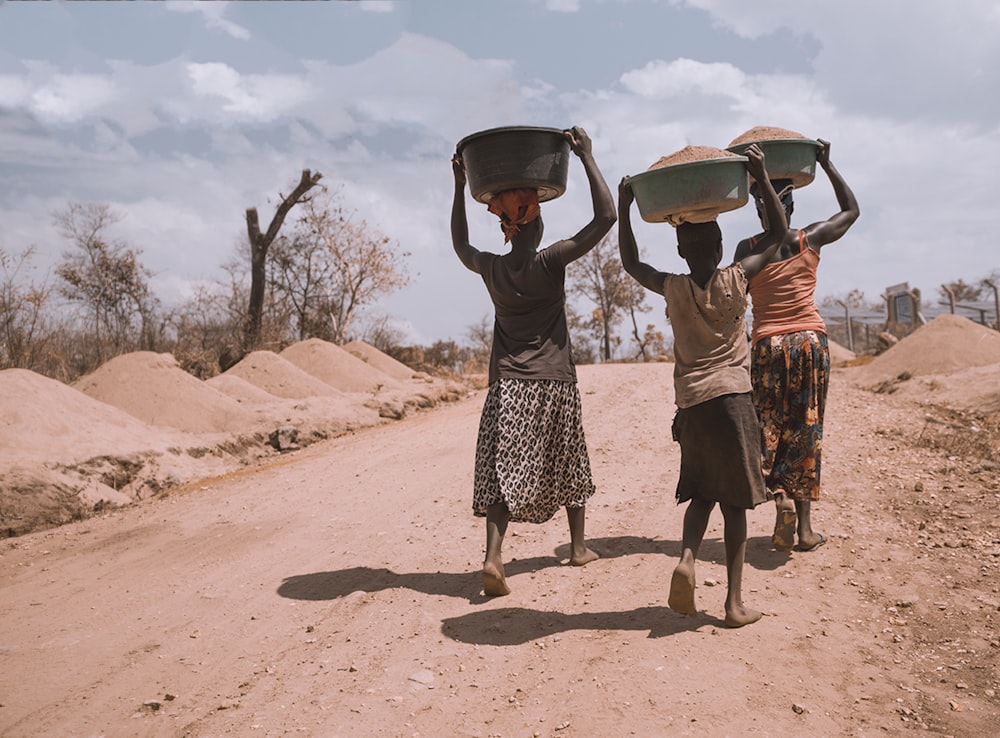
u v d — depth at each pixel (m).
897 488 6.66
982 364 12.81
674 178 4.18
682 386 4.27
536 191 4.93
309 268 34.88
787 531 5.37
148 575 6.02
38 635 4.96
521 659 4.21
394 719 3.67
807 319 5.33
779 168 5.16
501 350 5.04
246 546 6.51
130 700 4.03
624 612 4.65
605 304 43.47
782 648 4.15
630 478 7.63
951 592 4.75
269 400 14.83
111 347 21.14
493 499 4.88
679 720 3.52
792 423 5.32
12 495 7.95
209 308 28.84
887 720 3.53
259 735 3.59
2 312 16.73
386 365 23.53
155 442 10.39
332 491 8.20
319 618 4.90
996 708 3.62
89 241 27.92
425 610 4.86
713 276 4.21
